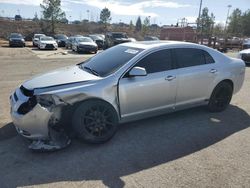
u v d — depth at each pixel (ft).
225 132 15.78
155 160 12.53
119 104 14.24
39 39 96.17
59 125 13.34
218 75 17.94
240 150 13.62
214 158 12.78
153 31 238.27
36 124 12.53
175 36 116.26
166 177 11.18
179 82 16.07
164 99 15.79
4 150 13.16
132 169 11.76
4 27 196.44
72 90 12.87
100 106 13.58
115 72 14.21
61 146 13.07
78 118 13.15
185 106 17.03
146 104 15.19
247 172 11.64
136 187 10.50
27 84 13.80
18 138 14.39
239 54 46.62
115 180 10.94
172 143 14.26
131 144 14.06
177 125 16.62
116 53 16.25
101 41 103.04
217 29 192.95
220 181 10.94
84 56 65.31
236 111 19.47
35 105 12.38
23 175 11.19
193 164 12.23
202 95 17.61
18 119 12.69
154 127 16.25
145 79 14.79
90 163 12.18
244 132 15.83
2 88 25.50
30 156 12.67
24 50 86.07
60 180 10.89
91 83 13.48
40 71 37.40
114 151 13.29
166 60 15.80
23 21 219.82
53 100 12.53
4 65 43.86
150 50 15.31
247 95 24.18
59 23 190.39
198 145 14.10
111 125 14.12
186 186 10.59
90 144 13.82
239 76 19.33
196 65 17.03
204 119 17.70
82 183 10.71
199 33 116.78
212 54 18.08
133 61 14.64
